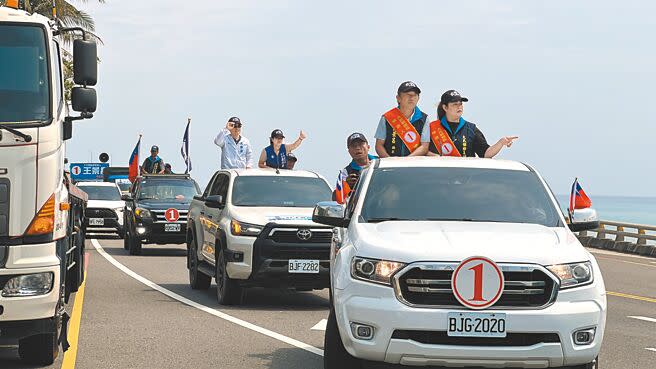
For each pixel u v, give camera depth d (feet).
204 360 38.40
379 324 30.09
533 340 30.07
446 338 29.89
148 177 108.78
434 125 43.47
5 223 34.65
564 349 30.01
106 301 57.57
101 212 121.80
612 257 118.01
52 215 35.19
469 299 29.84
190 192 108.47
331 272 34.35
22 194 34.83
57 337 37.45
